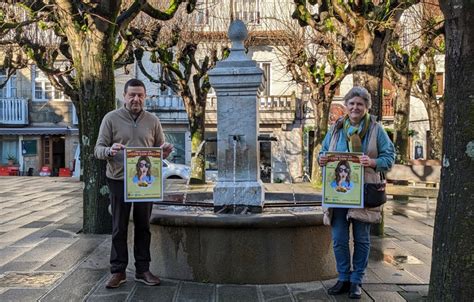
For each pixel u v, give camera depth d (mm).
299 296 4488
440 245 3506
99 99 7664
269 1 24984
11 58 20109
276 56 25938
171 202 6043
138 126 4730
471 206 3346
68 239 7254
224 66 5594
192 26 19844
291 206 5730
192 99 18969
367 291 4695
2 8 13883
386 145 4328
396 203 13305
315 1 9977
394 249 6828
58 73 17875
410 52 14945
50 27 13719
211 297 4441
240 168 5520
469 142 3357
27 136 29500
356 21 7777
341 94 27578
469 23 3322
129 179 4547
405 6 7680
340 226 4539
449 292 3412
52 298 4406
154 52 18922
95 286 4777
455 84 3416
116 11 7621
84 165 7812
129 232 5492
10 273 5285
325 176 4336
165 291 4605
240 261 4840
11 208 11461
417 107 28109
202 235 4898
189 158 28250
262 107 27375
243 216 4832
